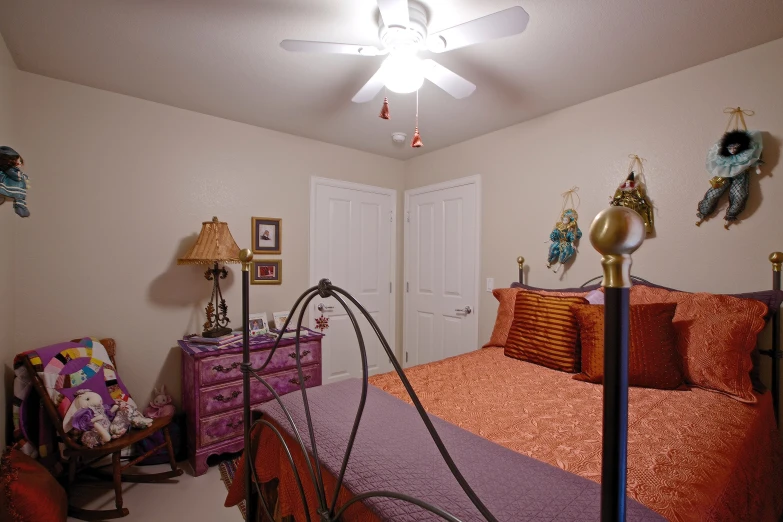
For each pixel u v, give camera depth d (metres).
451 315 3.27
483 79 2.10
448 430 1.12
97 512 1.77
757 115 1.78
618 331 0.51
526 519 0.71
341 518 0.92
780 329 1.73
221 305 2.58
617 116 2.25
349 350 3.40
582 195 2.40
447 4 1.50
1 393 1.81
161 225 2.48
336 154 3.31
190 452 2.26
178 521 1.75
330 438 1.07
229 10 1.54
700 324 1.61
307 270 3.13
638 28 1.64
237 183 2.78
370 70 2.02
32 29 1.67
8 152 1.68
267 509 1.23
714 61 1.90
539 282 2.65
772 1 1.46
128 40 1.76
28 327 2.06
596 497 0.78
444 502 0.76
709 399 1.41
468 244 3.13
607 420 0.51
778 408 1.67
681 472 0.91
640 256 2.15
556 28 1.64
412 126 2.84
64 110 2.16
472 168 3.11
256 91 2.27
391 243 3.69
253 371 1.32
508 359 2.04
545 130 2.60
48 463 1.91
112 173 2.31
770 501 1.24
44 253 2.11
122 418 1.93
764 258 1.76
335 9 1.53
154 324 2.46
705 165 1.91
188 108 2.54
